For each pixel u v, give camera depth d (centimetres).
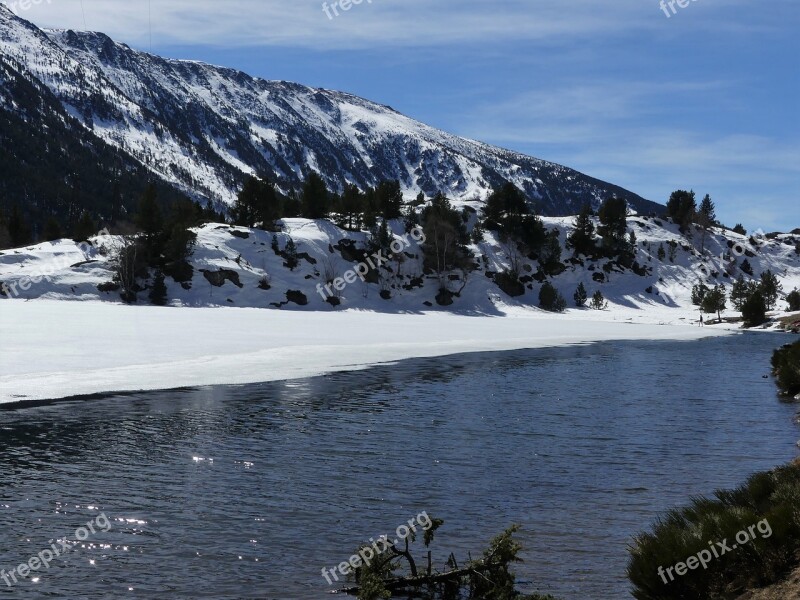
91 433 2039
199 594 995
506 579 1007
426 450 1908
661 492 1502
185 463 1730
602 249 15512
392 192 14900
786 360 3444
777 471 1203
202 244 12112
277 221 13938
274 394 2855
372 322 8275
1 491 1464
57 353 3784
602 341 6525
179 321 6869
